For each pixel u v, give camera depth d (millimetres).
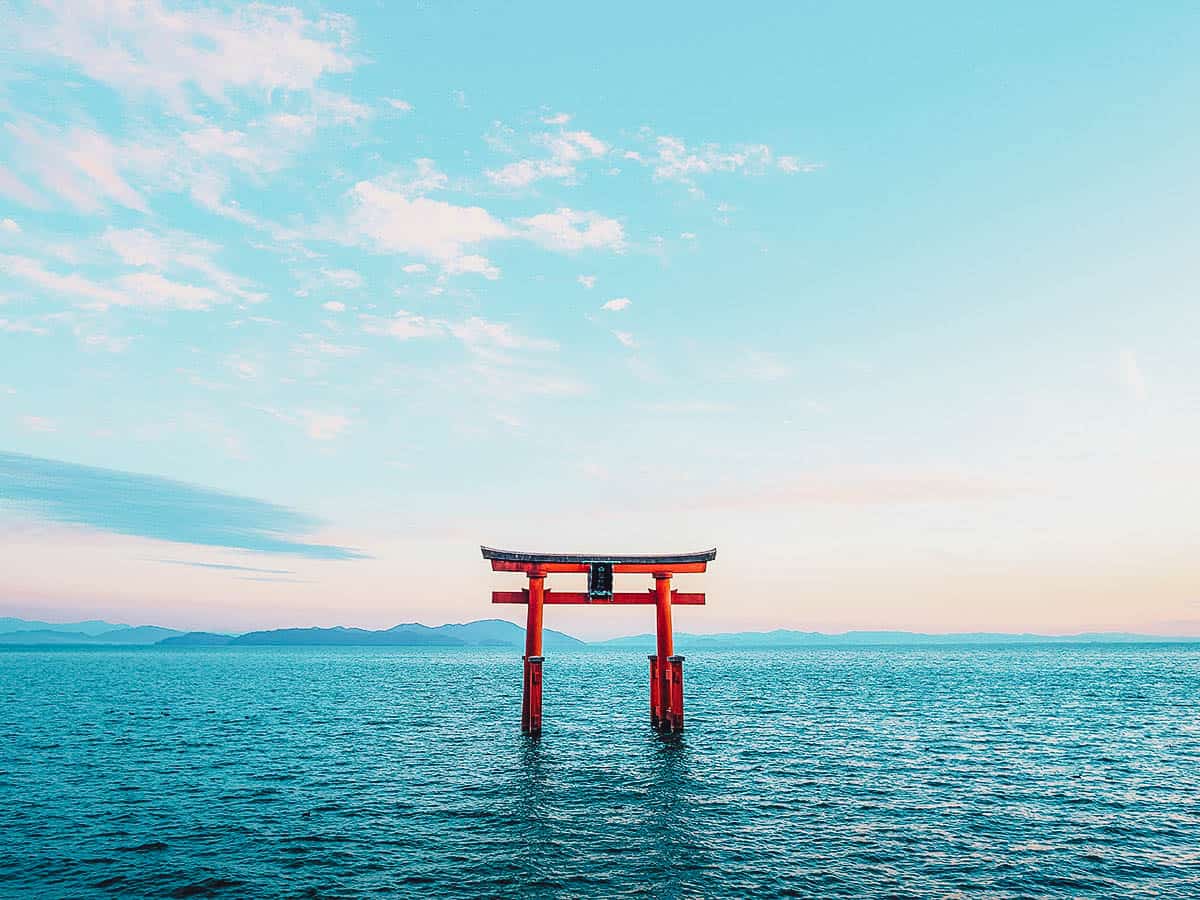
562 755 31359
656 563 32156
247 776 27375
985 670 112438
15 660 181625
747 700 57750
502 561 31047
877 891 15664
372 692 71188
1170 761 30625
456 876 16531
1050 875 16703
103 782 26250
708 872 16781
